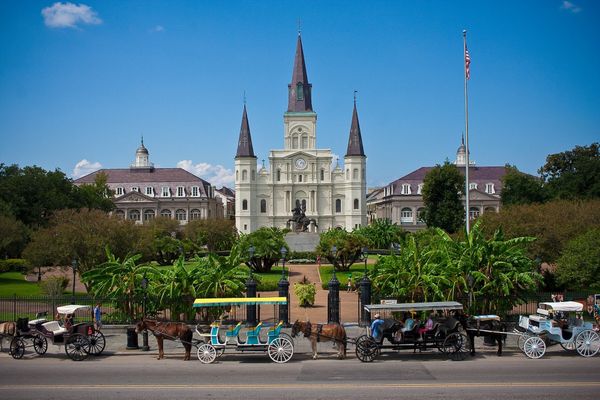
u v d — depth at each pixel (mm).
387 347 22562
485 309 29469
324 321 32875
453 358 22781
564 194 72000
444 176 85500
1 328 25094
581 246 33312
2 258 72750
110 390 18484
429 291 29297
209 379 19891
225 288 30281
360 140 124938
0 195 74625
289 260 67812
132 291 30438
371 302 30453
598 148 79500
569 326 23812
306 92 128875
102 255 46469
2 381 19781
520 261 29922
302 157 125312
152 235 66000
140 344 26844
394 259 30469
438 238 34188
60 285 40250
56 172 86062
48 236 47625
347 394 17656
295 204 125125
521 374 20047
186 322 30547
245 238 57812
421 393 17641
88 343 23797
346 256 56281
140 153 151500
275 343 22797
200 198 131375
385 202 138000
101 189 108250
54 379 20047
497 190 125812
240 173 123688
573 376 19688
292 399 17234
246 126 124875
